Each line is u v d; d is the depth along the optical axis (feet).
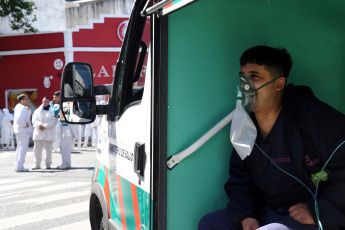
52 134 37.99
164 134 7.84
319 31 9.39
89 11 95.14
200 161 8.36
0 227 19.65
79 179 31.89
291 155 7.63
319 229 7.06
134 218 8.95
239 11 8.58
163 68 7.84
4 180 32.55
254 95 7.91
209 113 8.30
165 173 7.86
